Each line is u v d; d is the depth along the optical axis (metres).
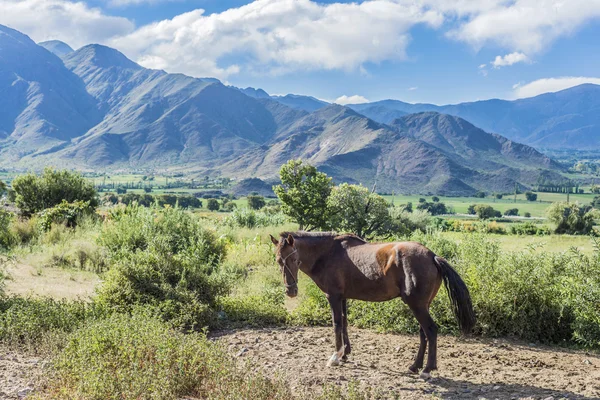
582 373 7.45
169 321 9.34
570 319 9.58
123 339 6.65
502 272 10.00
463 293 6.88
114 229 18.42
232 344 9.00
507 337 9.80
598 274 9.30
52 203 29.78
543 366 7.82
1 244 20.73
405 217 38.72
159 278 10.95
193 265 11.59
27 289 13.79
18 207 30.12
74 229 24.41
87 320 8.70
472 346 9.03
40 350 7.94
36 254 19.27
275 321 10.88
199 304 10.23
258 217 36.06
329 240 7.82
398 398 5.90
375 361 7.97
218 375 6.09
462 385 6.86
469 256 10.95
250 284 15.43
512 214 171.38
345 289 7.64
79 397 5.59
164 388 5.56
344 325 7.99
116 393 5.48
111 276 11.01
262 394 5.75
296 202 30.70
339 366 7.63
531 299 9.76
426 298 6.96
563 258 10.12
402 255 7.08
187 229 18.30
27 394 5.94
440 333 10.02
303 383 6.81
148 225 17.97
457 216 157.25
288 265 7.80
